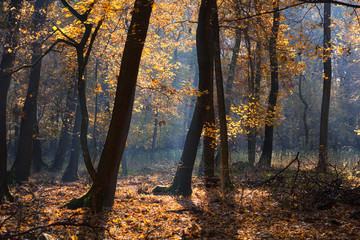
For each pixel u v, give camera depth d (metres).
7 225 7.88
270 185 11.84
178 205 10.90
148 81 14.50
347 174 13.14
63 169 25.84
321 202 9.11
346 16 20.75
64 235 7.96
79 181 20.41
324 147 16.44
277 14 16.41
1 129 12.10
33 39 13.24
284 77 17.75
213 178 13.49
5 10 13.04
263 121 15.23
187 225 8.64
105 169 10.33
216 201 10.86
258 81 20.28
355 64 35.09
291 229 7.41
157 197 12.52
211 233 7.82
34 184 17.14
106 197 10.41
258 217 8.63
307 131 31.08
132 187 16.11
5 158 12.12
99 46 14.91
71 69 19.47
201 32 12.80
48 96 27.12
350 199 8.93
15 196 12.30
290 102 34.69
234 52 20.88
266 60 21.58
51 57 28.12
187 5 15.53
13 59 13.20
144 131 32.53
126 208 10.56
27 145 18.84
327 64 17.20
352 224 7.23
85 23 10.62
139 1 9.85
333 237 6.61
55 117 29.70
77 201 10.74
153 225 8.71
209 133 13.27
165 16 14.23
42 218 8.96
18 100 26.39
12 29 12.68
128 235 8.03
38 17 16.39
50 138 29.92
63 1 10.56
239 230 7.85
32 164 23.09
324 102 17.39
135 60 9.96
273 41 15.62
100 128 24.94
